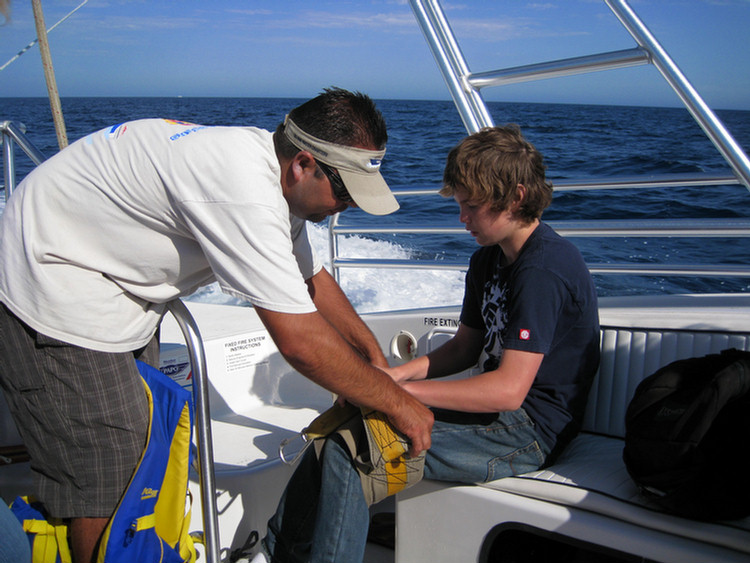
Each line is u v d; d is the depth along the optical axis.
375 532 2.10
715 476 1.32
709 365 1.48
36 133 28.67
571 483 1.55
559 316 1.65
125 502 1.38
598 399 1.91
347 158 1.35
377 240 8.95
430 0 2.12
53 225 1.36
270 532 1.71
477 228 1.67
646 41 1.84
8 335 1.40
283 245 1.34
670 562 1.34
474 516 1.63
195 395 1.47
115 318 1.42
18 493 1.86
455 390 1.58
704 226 1.98
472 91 2.19
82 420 1.41
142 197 1.33
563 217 11.44
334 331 1.40
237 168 1.29
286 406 2.54
